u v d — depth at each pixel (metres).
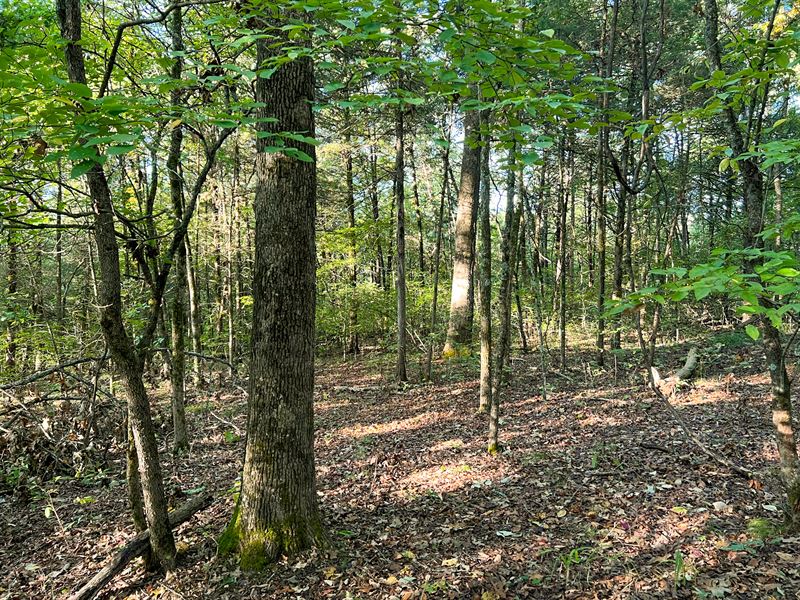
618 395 9.44
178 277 8.07
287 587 3.99
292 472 4.34
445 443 7.64
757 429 6.52
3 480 6.80
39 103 3.20
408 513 5.24
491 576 3.86
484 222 7.84
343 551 4.46
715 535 4.00
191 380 15.08
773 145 2.90
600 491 5.19
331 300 18.66
